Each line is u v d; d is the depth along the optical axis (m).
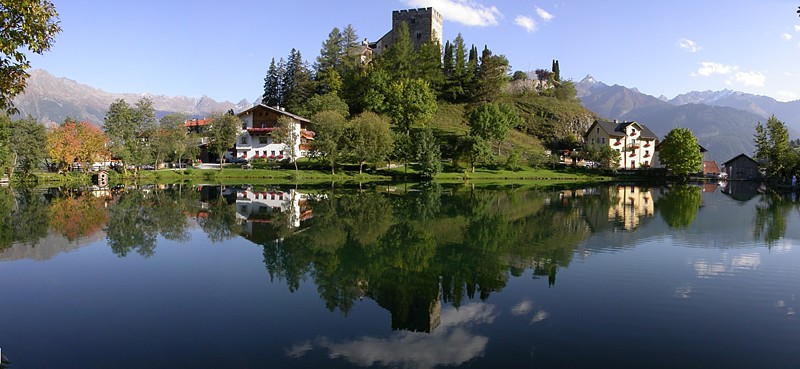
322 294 14.62
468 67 132.25
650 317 12.53
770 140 84.19
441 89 132.12
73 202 40.88
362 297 14.35
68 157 70.00
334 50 130.12
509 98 136.62
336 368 9.69
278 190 54.78
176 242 22.75
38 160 70.44
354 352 10.48
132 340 11.20
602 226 27.52
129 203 39.94
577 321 12.21
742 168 97.94
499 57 130.62
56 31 11.95
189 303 13.80
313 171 80.00
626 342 10.95
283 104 125.12
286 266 18.03
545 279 16.17
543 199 44.56
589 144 102.44
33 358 10.31
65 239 23.55
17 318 12.69
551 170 93.50
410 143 79.25
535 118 126.38
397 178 78.06
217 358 10.23
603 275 16.58
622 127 111.62
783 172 76.56
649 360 10.04
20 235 24.67
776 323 12.09
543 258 19.25
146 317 12.70
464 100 131.50
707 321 12.23
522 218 30.81
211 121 84.56
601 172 94.94
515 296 14.33
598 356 10.20
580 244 22.16
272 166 84.19
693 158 86.38
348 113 106.31
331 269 17.55
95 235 24.61
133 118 84.00
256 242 22.72
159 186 61.59
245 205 38.22
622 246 21.59
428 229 26.33
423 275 16.72
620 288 15.06
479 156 83.06
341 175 78.12
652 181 84.44
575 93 157.62
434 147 78.44
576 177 88.50
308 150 91.38
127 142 76.31
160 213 33.16
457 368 9.64
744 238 23.75
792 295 14.36
